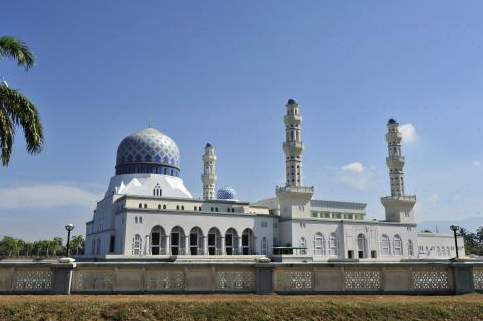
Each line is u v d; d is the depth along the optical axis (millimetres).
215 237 102062
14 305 22406
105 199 107688
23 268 27328
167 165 115000
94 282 27688
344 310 23609
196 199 106188
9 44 29984
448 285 30031
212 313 22672
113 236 98375
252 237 106625
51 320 21250
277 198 124688
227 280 28672
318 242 109375
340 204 129250
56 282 27078
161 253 94188
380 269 29672
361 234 115688
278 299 25578
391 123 130500
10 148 29984
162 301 23688
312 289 28969
